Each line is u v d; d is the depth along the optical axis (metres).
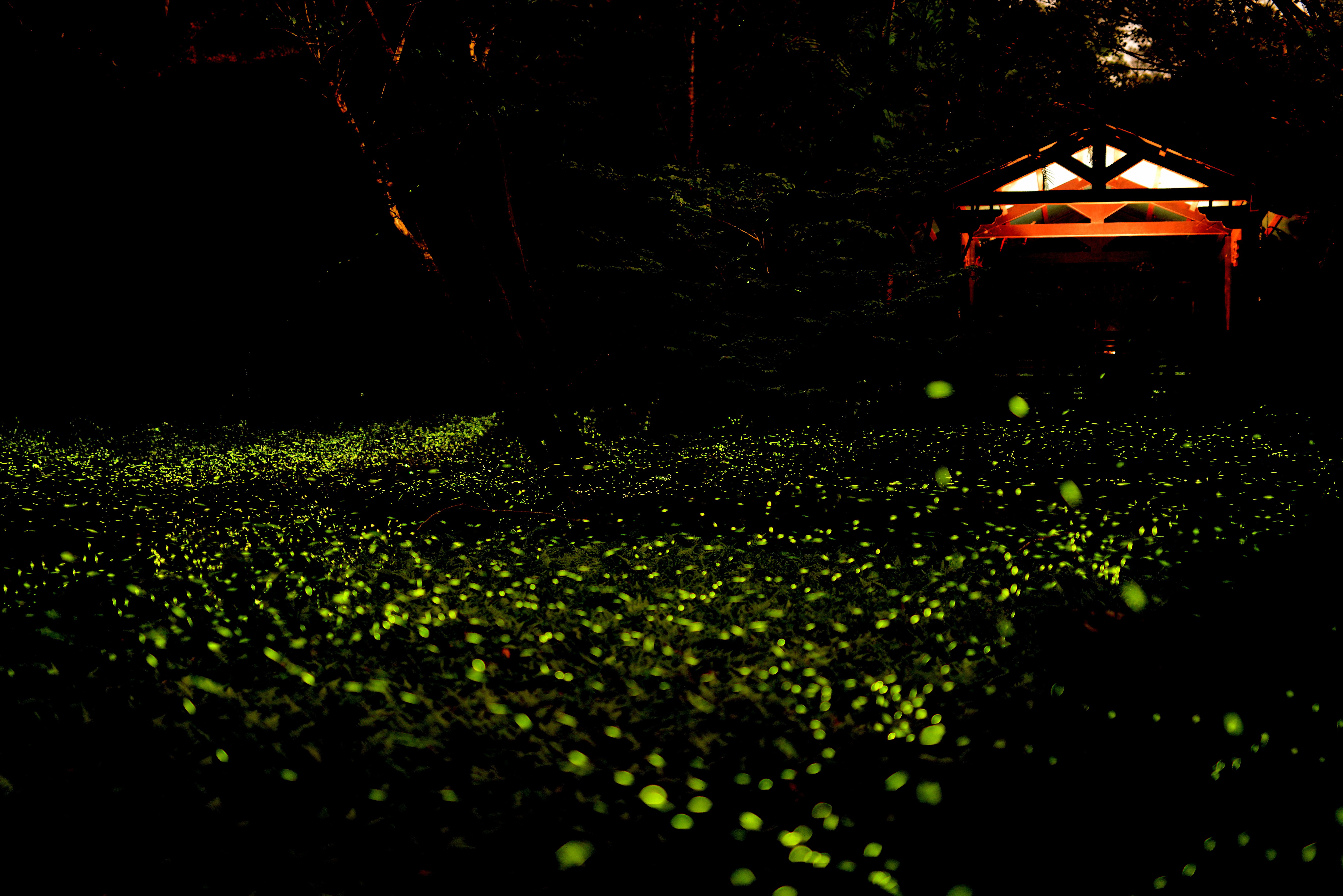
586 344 15.30
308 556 7.23
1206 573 6.04
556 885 3.15
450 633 5.45
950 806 3.57
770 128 16.91
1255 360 13.12
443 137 11.05
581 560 7.02
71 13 12.80
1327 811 3.48
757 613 5.66
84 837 3.40
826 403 13.84
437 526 8.53
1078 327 14.92
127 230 17.89
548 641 5.25
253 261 19.34
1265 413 12.27
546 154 14.73
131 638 5.47
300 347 20.19
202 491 10.62
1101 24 8.31
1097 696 4.32
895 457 10.92
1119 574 6.11
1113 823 3.46
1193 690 4.33
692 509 8.74
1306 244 13.12
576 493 9.08
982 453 10.86
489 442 14.36
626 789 3.65
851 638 5.28
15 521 8.84
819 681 4.48
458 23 10.45
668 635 5.28
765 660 4.87
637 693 4.47
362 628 5.57
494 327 10.80
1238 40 6.98
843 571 6.61
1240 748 3.88
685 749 3.96
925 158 14.35
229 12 11.90
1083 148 14.88
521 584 6.34
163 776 3.78
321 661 5.05
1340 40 6.38
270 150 17.27
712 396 14.55
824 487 9.36
